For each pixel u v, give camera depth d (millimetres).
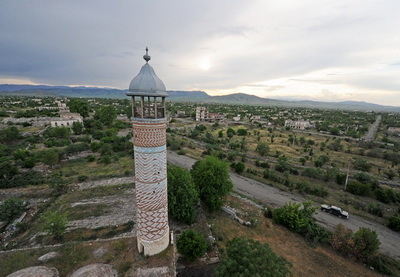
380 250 24531
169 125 109188
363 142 76812
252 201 33719
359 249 21859
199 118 135125
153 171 14266
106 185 34594
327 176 43219
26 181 35125
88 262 15219
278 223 27141
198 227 24219
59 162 45281
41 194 31828
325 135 95188
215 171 28781
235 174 45531
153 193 14555
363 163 51219
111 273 14086
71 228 23484
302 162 53781
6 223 25562
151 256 15586
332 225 28922
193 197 24984
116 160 47375
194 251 18250
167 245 16594
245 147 66125
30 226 24828
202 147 67750
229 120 140875
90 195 31094
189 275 18453
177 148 62250
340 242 22938
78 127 72562
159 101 14695
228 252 16375
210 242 21703
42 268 14453
